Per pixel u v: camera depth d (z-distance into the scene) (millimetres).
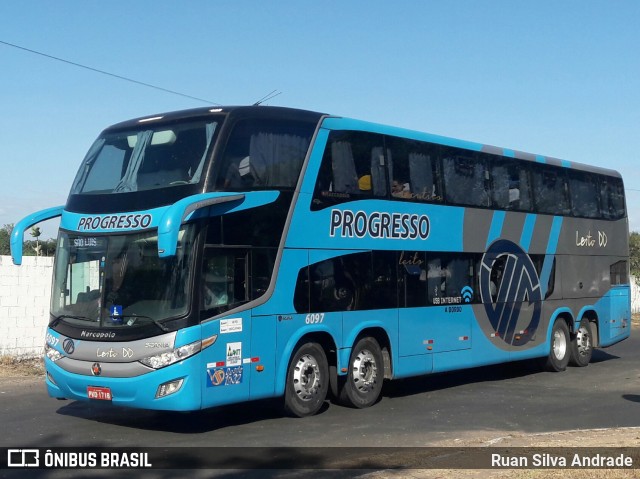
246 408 12836
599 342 19609
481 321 15547
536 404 13688
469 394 14844
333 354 12453
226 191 10766
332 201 12430
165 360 10070
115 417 11930
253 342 11016
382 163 13477
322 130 12391
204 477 8398
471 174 15570
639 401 14094
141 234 10617
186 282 10266
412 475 8312
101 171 11547
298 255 11805
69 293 11125
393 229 13570
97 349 10461
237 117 11109
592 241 19406
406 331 13719
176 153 10977
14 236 11391
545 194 17766
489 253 15898
